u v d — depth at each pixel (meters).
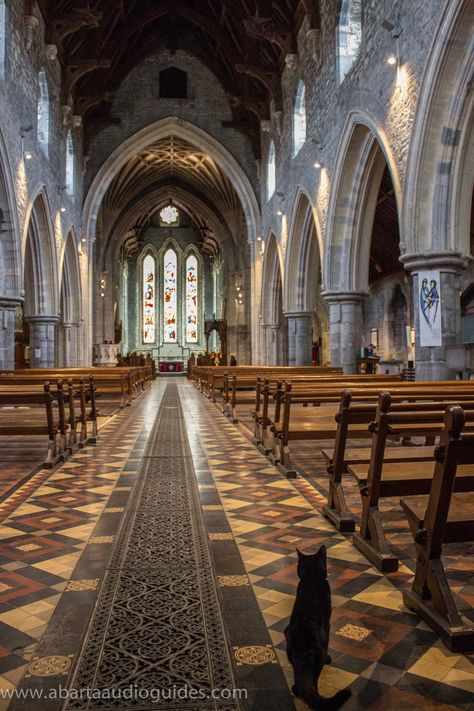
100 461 8.38
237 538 4.91
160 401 19.53
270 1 23.45
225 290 46.66
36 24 19.11
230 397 15.28
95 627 3.35
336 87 17.94
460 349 11.11
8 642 3.20
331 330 18.84
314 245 24.73
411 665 2.97
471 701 2.68
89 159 31.92
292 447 9.32
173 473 7.54
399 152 13.10
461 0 10.34
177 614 3.51
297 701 2.65
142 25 27.97
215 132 32.50
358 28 17.81
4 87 16.44
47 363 23.95
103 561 4.38
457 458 3.13
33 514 5.66
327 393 7.31
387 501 5.91
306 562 3.09
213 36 27.95
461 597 3.77
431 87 11.31
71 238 29.47
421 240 11.98
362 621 3.45
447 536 3.36
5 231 17.56
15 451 9.20
